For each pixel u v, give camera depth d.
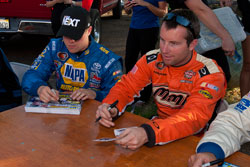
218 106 1.70
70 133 1.44
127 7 3.38
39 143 1.35
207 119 1.51
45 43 5.98
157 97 1.84
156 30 3.43
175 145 1.36
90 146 1.34
